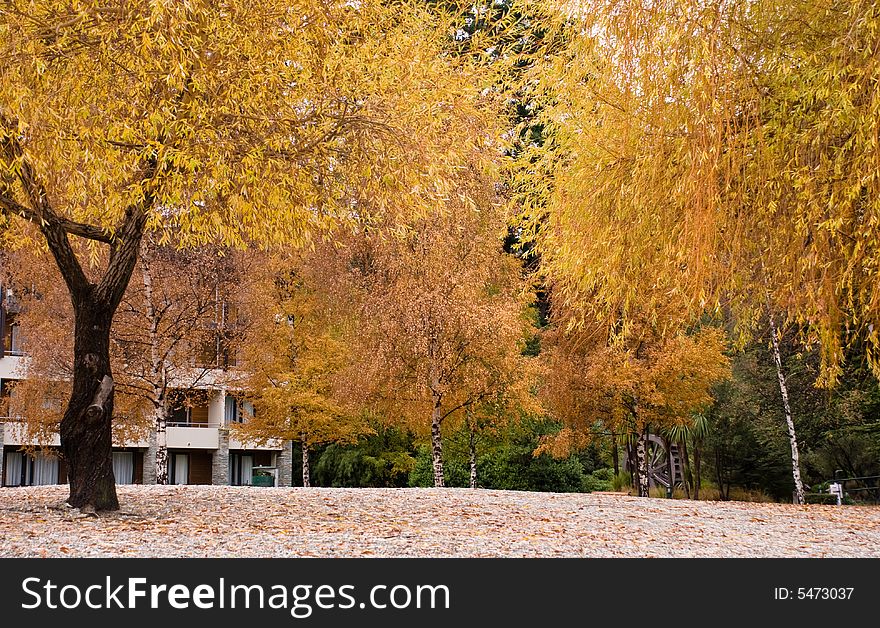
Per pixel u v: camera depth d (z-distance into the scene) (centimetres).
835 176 707
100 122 861
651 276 860
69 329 2094
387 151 975
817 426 2248
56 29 805
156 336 1956
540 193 998
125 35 787
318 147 966
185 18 800
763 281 864
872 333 765
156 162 962
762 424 2338
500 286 2161
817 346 1748
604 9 819
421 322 1845
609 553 838
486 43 1225
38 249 1148
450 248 1931
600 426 2764
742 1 757
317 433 2603
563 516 1193
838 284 744
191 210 967
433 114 1041
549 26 955
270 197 956
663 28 764
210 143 862
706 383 2000
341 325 2555
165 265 2009
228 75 879
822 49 711
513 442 2758
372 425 2931
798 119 758
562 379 2023
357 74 973
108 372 1073
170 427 3438
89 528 902
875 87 649
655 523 1158
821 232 722
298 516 1075
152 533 875
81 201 1026
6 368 3023
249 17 874
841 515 1402
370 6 990
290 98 978
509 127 1256
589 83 874
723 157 749
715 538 1012
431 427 2136
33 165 831
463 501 1376
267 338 2467
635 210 843
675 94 778
